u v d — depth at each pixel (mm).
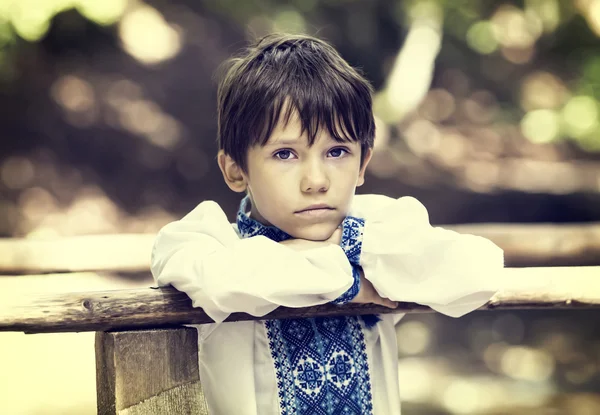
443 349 9148
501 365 8469
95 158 10930
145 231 10453
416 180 11180
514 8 13859
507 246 3717
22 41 10883
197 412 1675
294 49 1810
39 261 3385
